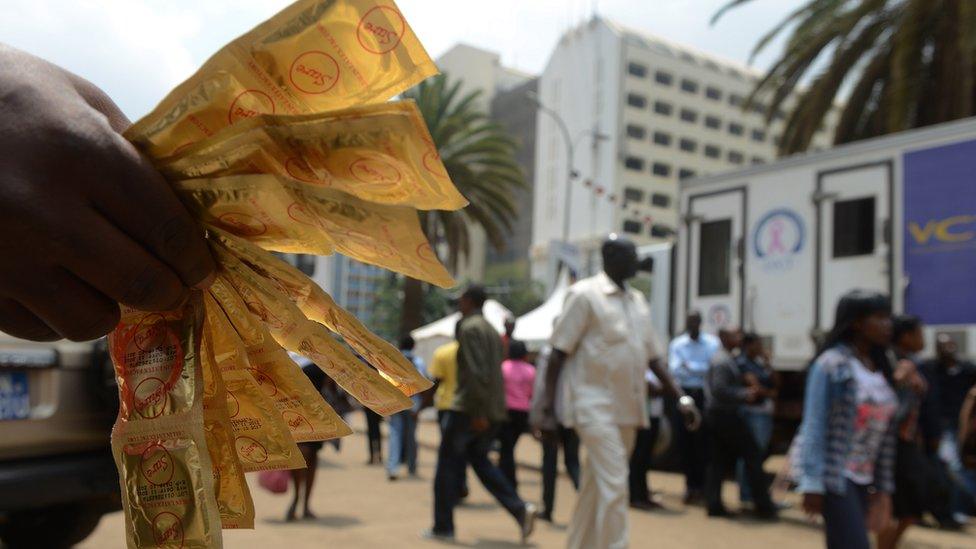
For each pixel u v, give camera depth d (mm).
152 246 685
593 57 61719
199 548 715
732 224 8727
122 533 5465
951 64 11070
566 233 28625
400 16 732
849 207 7676
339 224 726
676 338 8953
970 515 7414
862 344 3650
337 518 6676
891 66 12242
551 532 6465
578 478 8469
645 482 7824
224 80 737
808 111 13289
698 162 62625
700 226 9078
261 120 692
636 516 7383
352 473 9914
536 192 65688
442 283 761
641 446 7832
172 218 687
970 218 6738
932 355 6910
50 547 3949
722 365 7520
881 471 3664
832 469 3412
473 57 76000
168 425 738
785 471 3705
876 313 3604
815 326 7754
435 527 5977
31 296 656
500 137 24203
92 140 655
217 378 789
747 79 66188
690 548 5973
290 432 849
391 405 837
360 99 768
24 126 638
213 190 722
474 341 6008
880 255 7324
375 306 33094
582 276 13281
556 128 64375
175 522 724
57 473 3387
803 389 8492
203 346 792
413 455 9867
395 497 7953
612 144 58625
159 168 716
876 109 13289
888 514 3688
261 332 796
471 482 9625
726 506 8109
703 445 8352
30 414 3355
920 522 7281
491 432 6047
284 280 774
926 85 11969
